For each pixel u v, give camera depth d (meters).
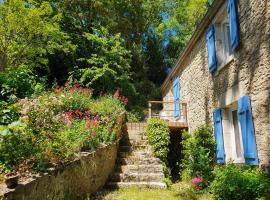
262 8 5.00
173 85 12.90
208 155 7.21
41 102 4.86
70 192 4.61
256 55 5.24
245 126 5.57
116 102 10.02
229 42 7.25
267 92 4.88
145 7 20.12
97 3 16.89
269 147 4.81
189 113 10.05
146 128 9.20
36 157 3.91
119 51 15.50
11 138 3.71
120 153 8.37
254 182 4.39
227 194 4.52
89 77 14.73
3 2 10.75
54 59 15.74
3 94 7.00
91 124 6.81
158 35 21.08
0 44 10.65
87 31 16.80
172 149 10.72
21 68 8.93
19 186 3.07
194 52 9.38
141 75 18.98
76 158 4.96
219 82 7.16
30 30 11.02
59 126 4.88
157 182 7.06
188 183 7.17
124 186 6.82
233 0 6.03
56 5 15.89
